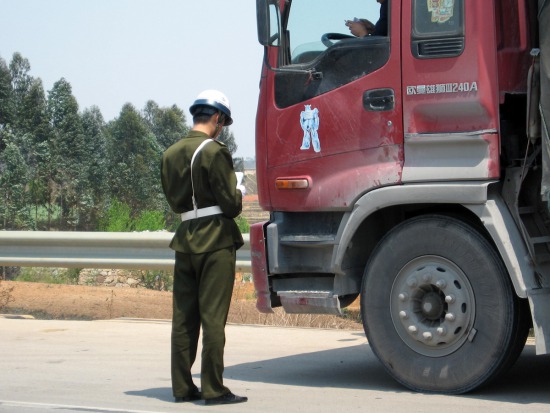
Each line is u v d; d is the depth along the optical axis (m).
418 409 6.44
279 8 7.73
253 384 7.66
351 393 7.17
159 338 10.36
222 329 6.75
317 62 7.49
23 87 89.88
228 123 7.08
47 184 64.50
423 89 6.99
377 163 7.20
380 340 7.23
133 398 7.06
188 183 6.80
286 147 7.63
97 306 13.10
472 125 6.85
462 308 6.84
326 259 7.52
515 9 7.04
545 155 6.54
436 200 6.87
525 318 6.90
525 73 7.05
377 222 7.64
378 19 7.39
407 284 7.07
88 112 88.44
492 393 7.01
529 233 6.79
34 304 13.26
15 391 7.36
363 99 7.25
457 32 6.88
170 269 12.27
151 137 82.06
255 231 7.77
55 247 12.84
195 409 6.59
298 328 11.16
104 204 67.19
